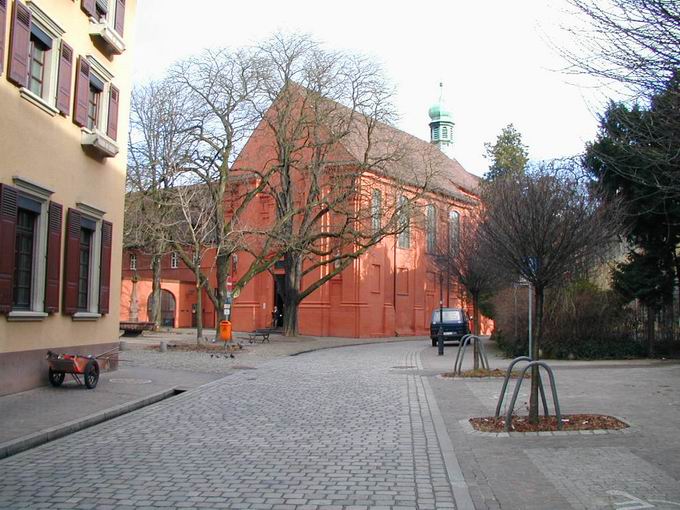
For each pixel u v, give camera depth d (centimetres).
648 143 663
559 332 2377
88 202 1627
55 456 826
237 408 1242
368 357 2608
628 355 2325
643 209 1980
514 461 781
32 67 1398
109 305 1770
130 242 3303
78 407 1166
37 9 1355
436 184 4309
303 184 3969
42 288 1408
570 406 1192
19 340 1327
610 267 2372
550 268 1040
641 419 1045
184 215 3025
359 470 751
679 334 2356
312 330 4512
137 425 1055
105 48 1717
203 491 658
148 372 1845
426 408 1226
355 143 3928
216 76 3186
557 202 1060
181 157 3164
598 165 1761
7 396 1272
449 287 3712
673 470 730
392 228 3694
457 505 613
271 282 4806
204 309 5403
